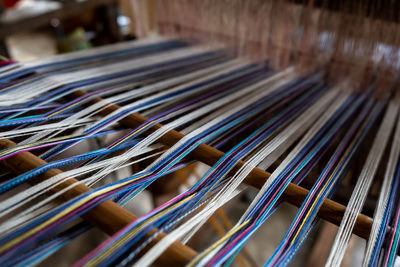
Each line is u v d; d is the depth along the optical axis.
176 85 0.96
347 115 0.87
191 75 1.01
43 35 3.32
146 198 1.80
